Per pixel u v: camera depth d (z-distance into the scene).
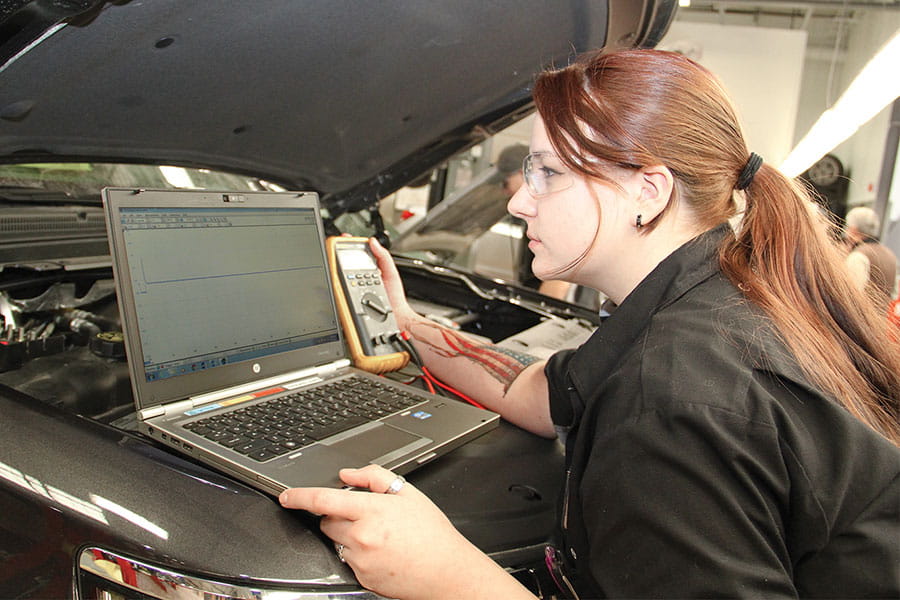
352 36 0.94
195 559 0.58
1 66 0.68
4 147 0.94
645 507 0.55
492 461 0.90
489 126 1.38
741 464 0.53
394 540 0.58
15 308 1.05
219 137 1.17
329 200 1.56
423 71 1.12
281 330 0.94
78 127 0.96
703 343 0.59
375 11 0.90
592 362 0.72
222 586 0.57
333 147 1.34
